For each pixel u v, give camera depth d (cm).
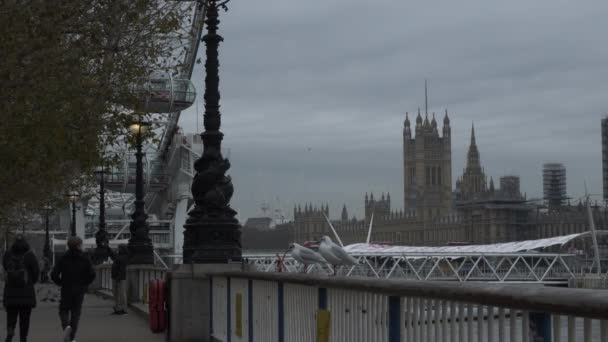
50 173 2942
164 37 2398
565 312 484
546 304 501
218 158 1936
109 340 2130
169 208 10681
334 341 1027
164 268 2625
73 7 2105
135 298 3631
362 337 933
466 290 623
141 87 2492
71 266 2000
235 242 1900
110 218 13150
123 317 3014
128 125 2452
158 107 6194
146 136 3272
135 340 2103
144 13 2298
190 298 1862
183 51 2456
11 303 1945
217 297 1806
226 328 1709
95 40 2217
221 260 1875
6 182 2861
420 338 754
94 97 2280
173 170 10200
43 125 2181
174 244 10494
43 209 4725
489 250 16750
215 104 1964
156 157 10425
